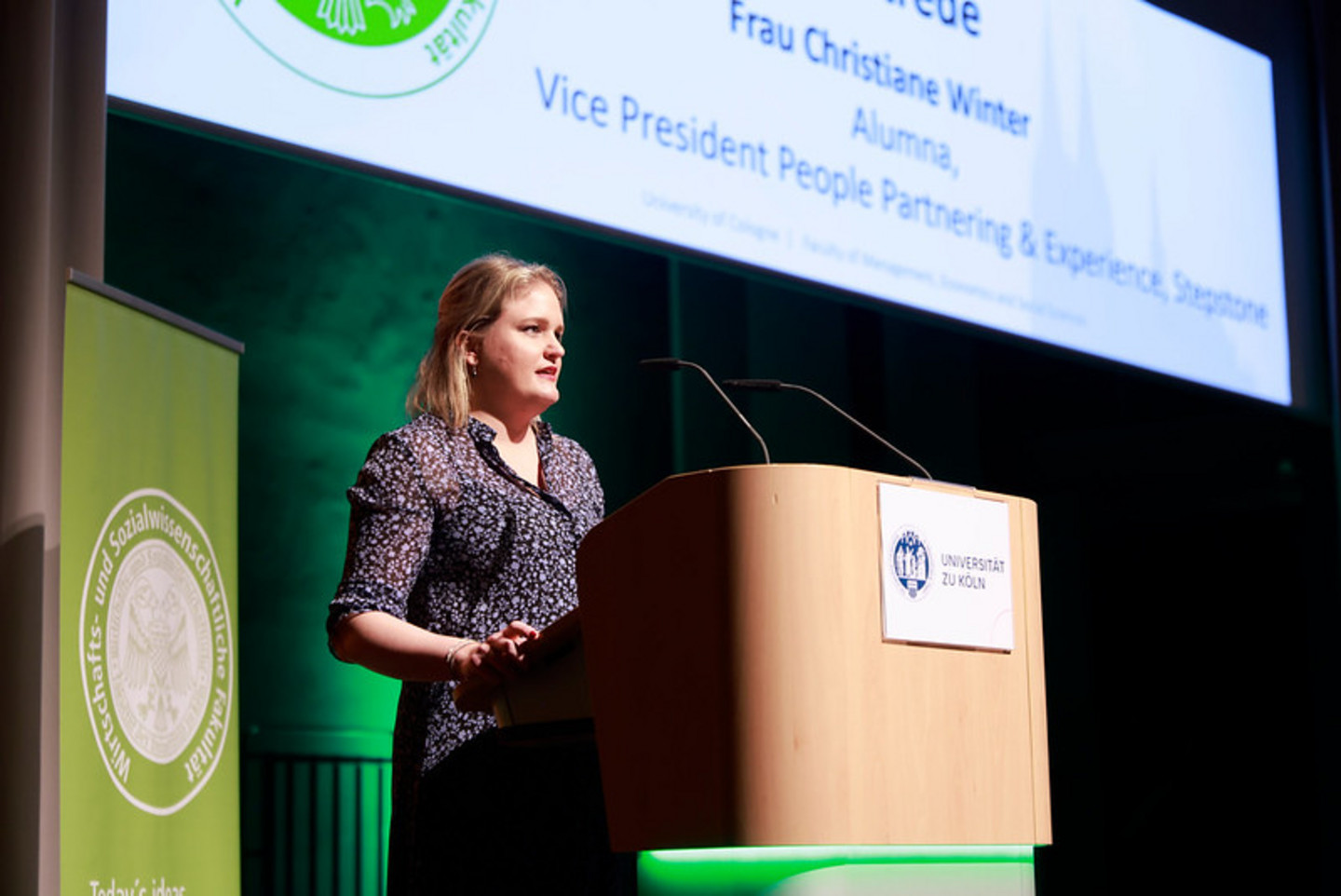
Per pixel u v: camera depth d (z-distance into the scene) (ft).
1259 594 35.04
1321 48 30.40
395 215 29.68
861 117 23.27
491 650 9.39
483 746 10.29
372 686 28.14
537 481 11.25
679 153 21.24
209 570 12.65
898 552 9.08
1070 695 34.09
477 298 11.20
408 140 18.66
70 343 11.31
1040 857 33.58
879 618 8.89
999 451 34.96
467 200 19.15
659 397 32.24
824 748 8.53
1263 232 29.30
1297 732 34.40
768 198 22.04
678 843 8.63
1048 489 35.19
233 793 12.65
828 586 8.70
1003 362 35.06
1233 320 28.37
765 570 8.64
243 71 17.33
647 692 8.86
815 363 32.89
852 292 22.72
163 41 16.74
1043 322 25.07
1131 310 26.48
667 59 21.30
